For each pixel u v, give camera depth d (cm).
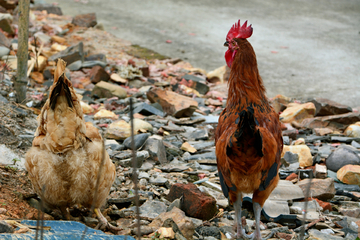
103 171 394
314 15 1941
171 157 667
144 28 1602
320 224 470
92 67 1083
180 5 1998
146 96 964
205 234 438
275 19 1838
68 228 365
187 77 1095
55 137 363
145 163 623
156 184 561
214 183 579
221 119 429
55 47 1183
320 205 519
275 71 1234
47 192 388
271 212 488
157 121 815
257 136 330
